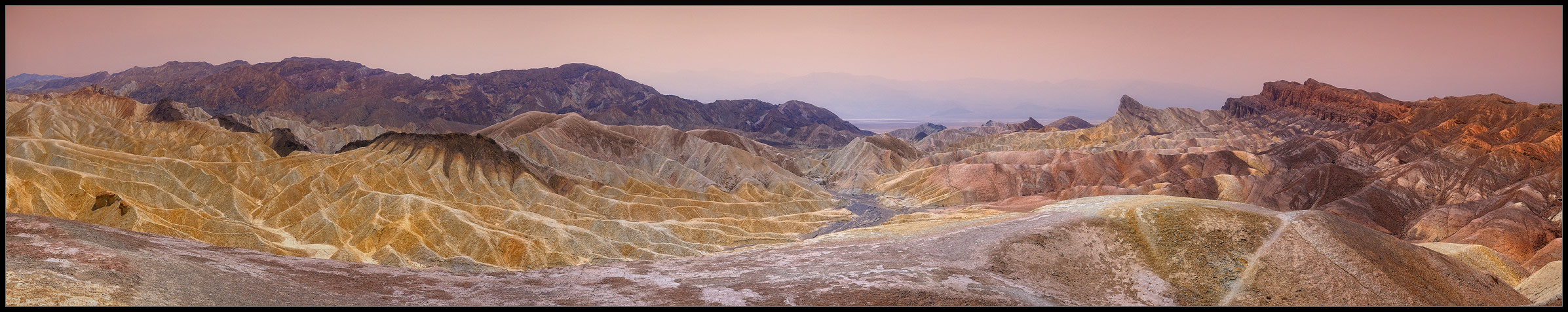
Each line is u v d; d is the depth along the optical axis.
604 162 189.50
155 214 92.75
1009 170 183.00
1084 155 192.62
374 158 142.50
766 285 40.31
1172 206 59.16
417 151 147.00
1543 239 113.62
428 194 131.75
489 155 147.88
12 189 86.56
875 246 55.62
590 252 97.44
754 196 165.50
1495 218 122.25
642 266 46.91
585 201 139.00
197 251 36.19
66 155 112.88
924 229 68.25
